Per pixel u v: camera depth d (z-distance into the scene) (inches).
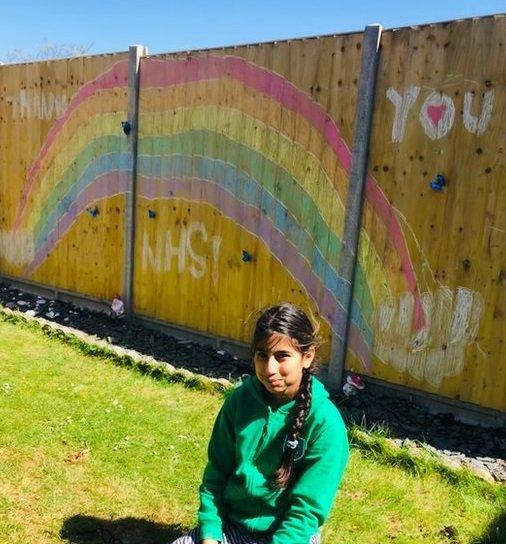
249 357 217.5
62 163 271.6
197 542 93.6
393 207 180.4
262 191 208.4
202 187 224.7
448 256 172.4
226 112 214.5
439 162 171.0
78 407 169.6
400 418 175.3
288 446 89.9
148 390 185.8
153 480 135.3
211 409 174.6
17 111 286.8
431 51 169.2
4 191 302.5
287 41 196.4
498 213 163.5
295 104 197.0
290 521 88.7
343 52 184.7
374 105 180.5
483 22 160.4
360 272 188.7
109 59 245.0
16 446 145.3
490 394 169.8
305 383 90.0
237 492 95.3
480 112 163.2
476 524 126.4
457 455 155.4
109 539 115.6
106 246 260.4
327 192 192.7
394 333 184.2
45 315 268.1
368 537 120.7
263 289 212.1
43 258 290.5
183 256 234.1
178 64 225.5
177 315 239.0
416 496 135.8
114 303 256.2
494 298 166.6
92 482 133.2
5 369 195.2
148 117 237.0
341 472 91.1
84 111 257.8
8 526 116.6
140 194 244.7
